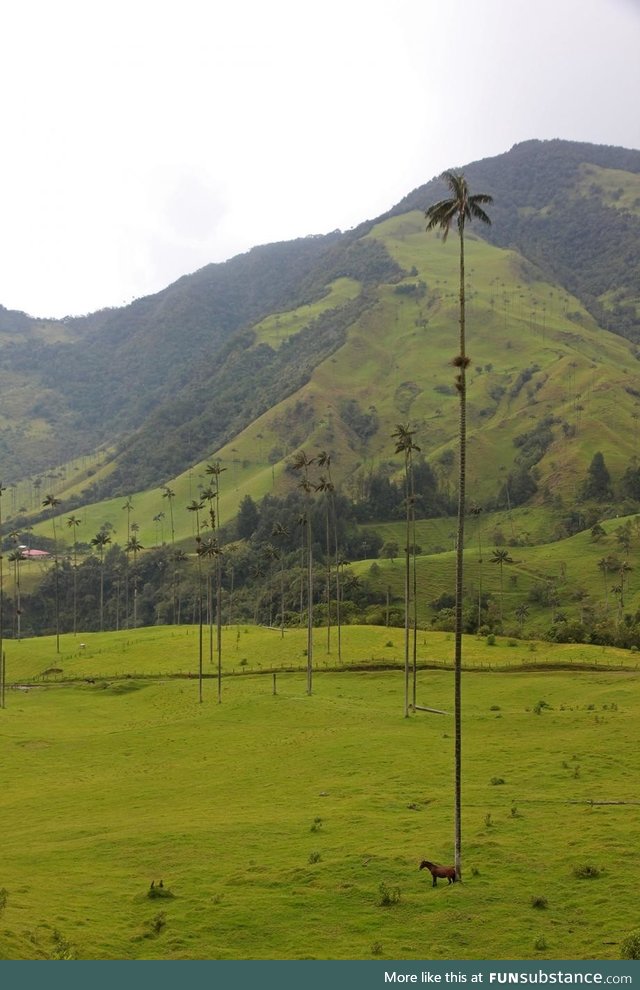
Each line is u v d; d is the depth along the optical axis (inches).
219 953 1138.7
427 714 3031.5
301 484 4512.8
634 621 5698.8
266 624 7436.0
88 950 1111.6
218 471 4982.8
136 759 2645.2
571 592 7283.5
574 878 1364.4
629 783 1934.1
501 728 2674.7
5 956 1015.0
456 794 1400.1
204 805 2022.6
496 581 7765.8
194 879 1455.5
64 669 4795.8
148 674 4431.6
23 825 1950.1
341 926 1235.2
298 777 2222.0
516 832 1610.5
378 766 2257.6
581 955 1103.0
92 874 1509.6
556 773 2049.7
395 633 5054.1
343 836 1654.8
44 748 2856.8
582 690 3351.4
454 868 1375.5
